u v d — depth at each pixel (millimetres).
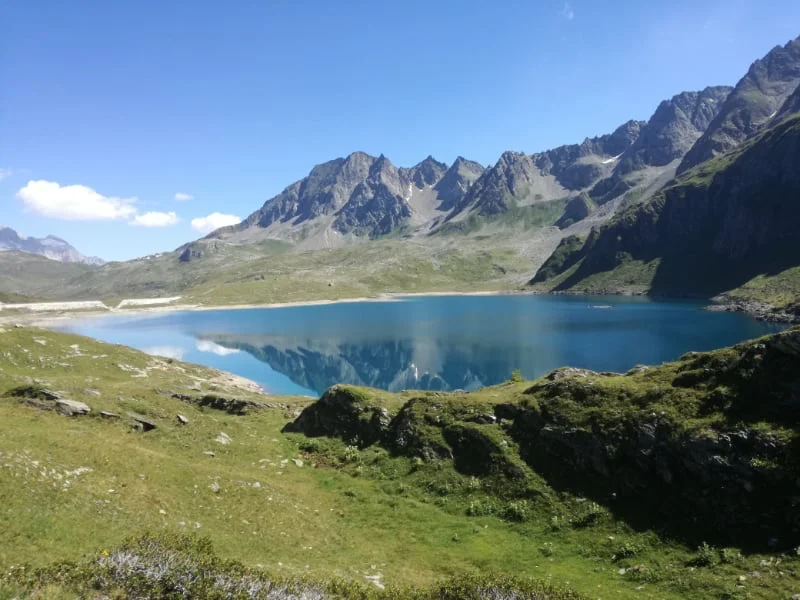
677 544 28359
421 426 45562
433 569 28469
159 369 91125
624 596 24828
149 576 17594
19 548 19656
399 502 38000
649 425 34062
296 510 34969
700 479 30562
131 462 33750
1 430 32562
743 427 30422
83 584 16594
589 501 33625
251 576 19484
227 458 44500
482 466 39688
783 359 31500
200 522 28844
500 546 31188
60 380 60656
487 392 50281
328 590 20969
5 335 78625
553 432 38344
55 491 25812
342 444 49156
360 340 191000
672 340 159750
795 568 24016
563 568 28172
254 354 169750
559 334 182750
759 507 27797
